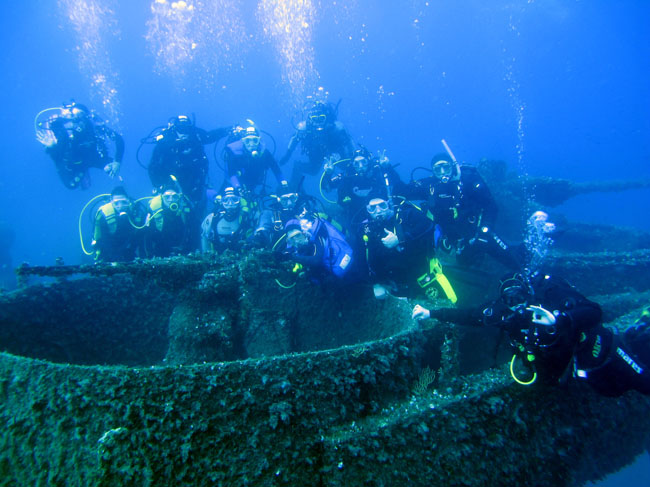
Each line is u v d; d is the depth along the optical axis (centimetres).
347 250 422
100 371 218
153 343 468
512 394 284
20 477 225
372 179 591
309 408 235
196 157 668
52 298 412
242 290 389
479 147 5747
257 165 700
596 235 733
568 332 269
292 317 460
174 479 205
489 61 6494
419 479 238
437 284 419
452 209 518
